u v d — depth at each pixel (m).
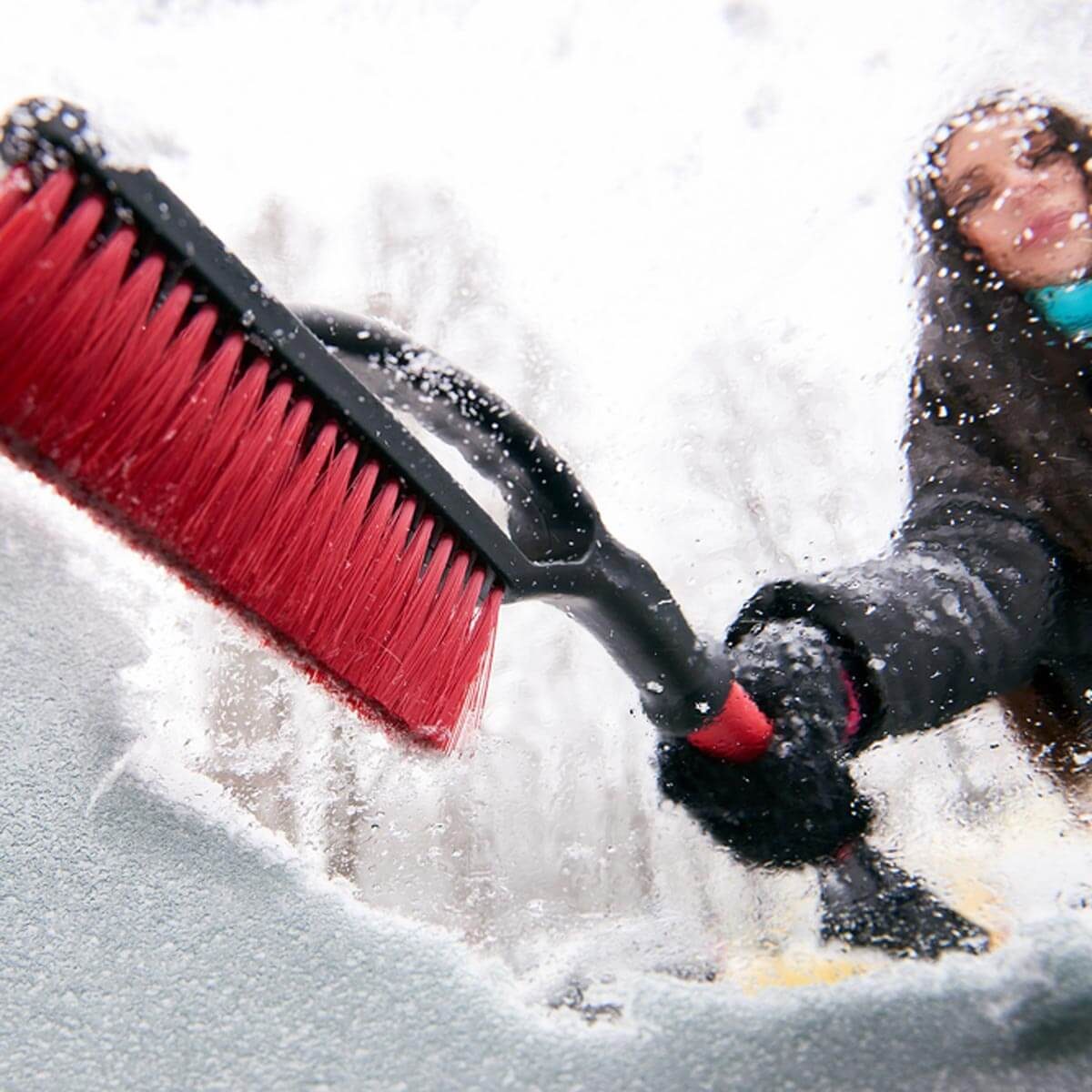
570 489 0.97
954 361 1.44
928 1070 0.83
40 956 0.91
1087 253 1.41
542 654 1.48
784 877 1.07
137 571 1.36
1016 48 2.13
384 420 0.92
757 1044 0.86
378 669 0.95
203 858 1.04
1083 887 1.05
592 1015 0.89
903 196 2.10
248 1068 0.83
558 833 1.20
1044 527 1.30
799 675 1.06
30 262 0.73
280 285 2.05
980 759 1.27
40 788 1.08
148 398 0.78
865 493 1.71
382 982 0.91
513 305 2.10
